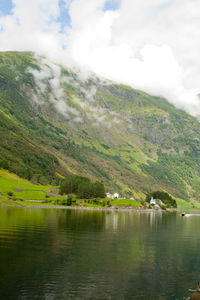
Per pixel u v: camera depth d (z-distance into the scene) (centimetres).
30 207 18262
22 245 6078
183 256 6072
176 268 5084
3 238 6731
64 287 3822
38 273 4306
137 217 16938
